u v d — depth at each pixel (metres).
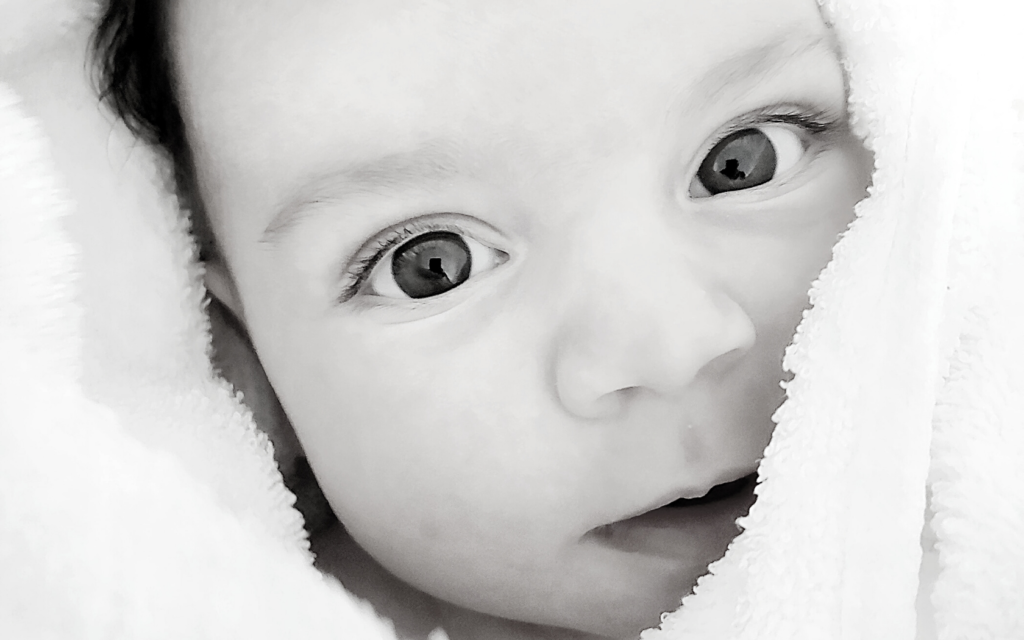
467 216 0.17
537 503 0.18
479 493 0.18
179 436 0.18
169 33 0.17
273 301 0.18
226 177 0.17
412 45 0.16
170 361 0.19
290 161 0.17
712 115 0.17
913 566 0.14
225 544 0.15
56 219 0.15
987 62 0.18
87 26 0.18
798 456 0.16
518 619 0.20
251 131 0.17
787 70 0.17
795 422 0.16
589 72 0.16
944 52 0.17
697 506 0.18
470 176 0.16
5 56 0.18
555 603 0.19
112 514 0.14
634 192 0.16
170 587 0.14
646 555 0.18
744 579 0.16
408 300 0.18
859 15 0.17
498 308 0.17
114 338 0.18
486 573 0.19
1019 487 0.15
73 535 0.14
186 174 0.19
